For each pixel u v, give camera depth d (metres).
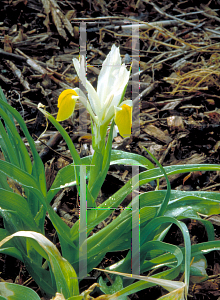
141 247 0.66
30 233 0.61
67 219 0.75
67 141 0.64
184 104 1.00
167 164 0.83
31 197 0.68
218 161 0.84
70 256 0.67
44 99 0.94
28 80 0.99
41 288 0.67
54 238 0.73
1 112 0.64
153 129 0.91
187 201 0.68
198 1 1.41
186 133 0.90
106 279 0.69
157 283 0.61
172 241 0.74
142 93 1.03
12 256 0.69
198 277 0.69
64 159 0.81
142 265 0.67
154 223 0.65
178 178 0.82
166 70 1.11
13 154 0.67
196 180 0.82
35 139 0.84
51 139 0.84
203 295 0.69
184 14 1.34
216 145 0.87
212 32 1.26
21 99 0.93
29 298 0.61
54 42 1.11
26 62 1.03
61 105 0.65
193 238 0.75
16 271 0.70
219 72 1.06
